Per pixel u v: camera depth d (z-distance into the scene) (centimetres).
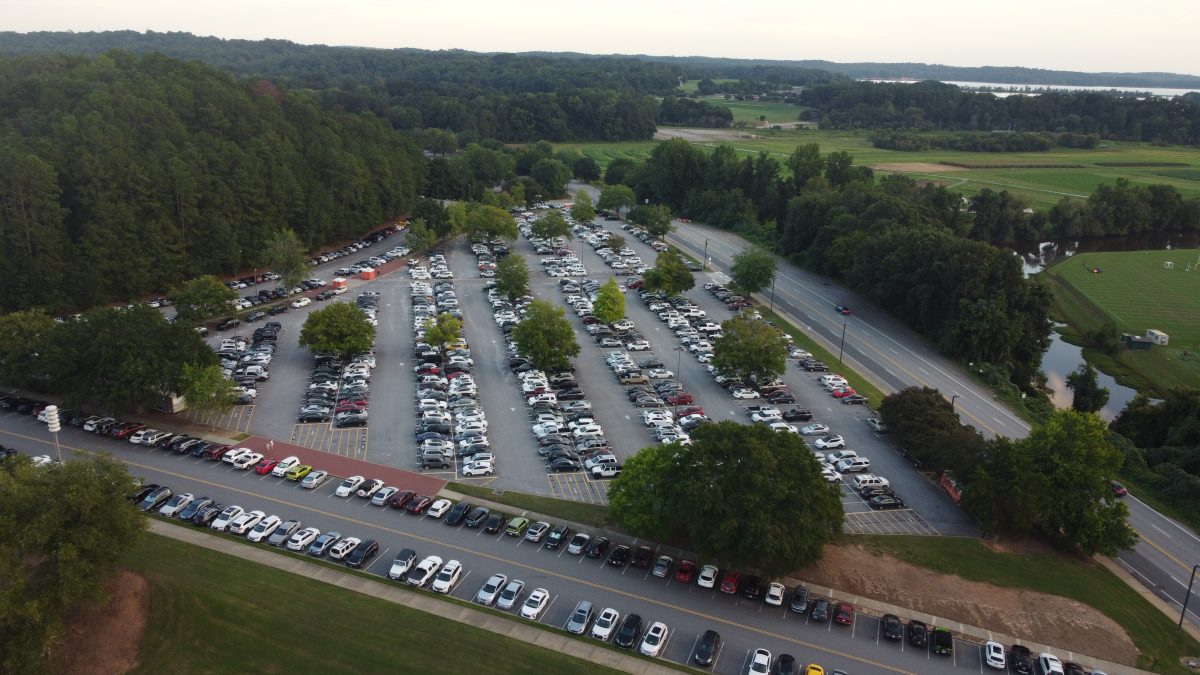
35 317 12012
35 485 6769
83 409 11138
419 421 11381
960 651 7119
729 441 8056
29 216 15638
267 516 8631
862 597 7756
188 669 6531
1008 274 15525
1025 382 15300
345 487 9231
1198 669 7212
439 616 7219
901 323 17325
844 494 9794
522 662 6688
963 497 8988
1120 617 7725
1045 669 6825
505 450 10606
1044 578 8200
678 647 6950
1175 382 16075
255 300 17225
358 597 7438
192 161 18412
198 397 10538
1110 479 9312
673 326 15988
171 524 8475
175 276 17475
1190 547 9375
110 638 6744
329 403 11819
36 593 6259
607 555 8275
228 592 7369
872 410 12450
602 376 13462
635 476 8344
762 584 7719
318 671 6544
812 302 18638
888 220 19788
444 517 8856
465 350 14138
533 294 18275
